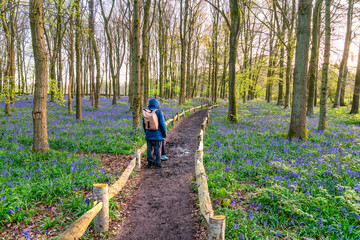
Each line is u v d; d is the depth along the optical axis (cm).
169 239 389
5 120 1399
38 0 694
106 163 750
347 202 424
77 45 1530
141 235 401
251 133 1120
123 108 2466
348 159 667
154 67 4547
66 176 548
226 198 482
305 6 917
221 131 1184
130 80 3045
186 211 480
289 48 1694
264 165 648
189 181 639
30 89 1105
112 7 2312
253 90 3177
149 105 746
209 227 307
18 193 459
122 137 1046
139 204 516
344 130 1193
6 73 1452
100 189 387
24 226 390
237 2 1389
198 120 1816
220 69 4266
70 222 405
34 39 704
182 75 3016
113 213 451
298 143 893
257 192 491
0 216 391
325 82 1148
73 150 851
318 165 633
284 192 468
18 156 683
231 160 710
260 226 381
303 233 369
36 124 732
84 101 3388
